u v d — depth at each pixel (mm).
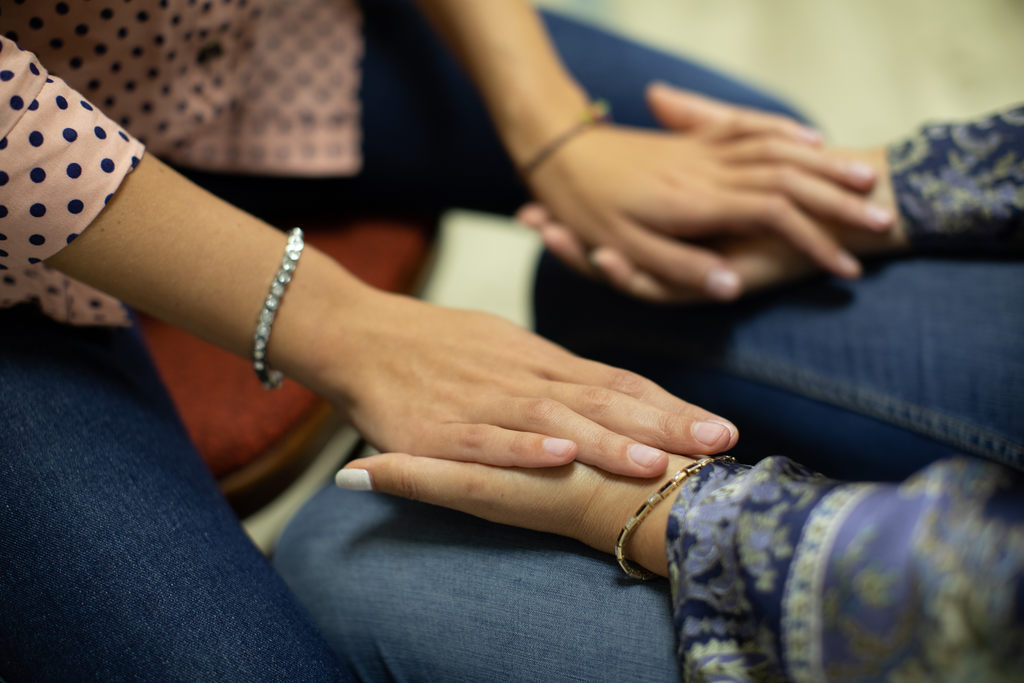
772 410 706
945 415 618
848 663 324
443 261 1444
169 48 659
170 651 485
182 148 765
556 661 468
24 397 538
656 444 489
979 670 281
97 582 495
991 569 280
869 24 1760
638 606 466
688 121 864
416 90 900
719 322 759
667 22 1789
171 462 579
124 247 500
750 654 379
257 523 1055
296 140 868
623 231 776
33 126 446
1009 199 631
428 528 557
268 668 495
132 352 640
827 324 705
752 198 717
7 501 503
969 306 648
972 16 1740
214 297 537
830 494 360
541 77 819
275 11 791
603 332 818
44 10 558
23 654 493
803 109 1623
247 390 788
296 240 545
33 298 567
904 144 700
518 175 923
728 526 392
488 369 548
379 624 534
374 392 562
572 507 487
